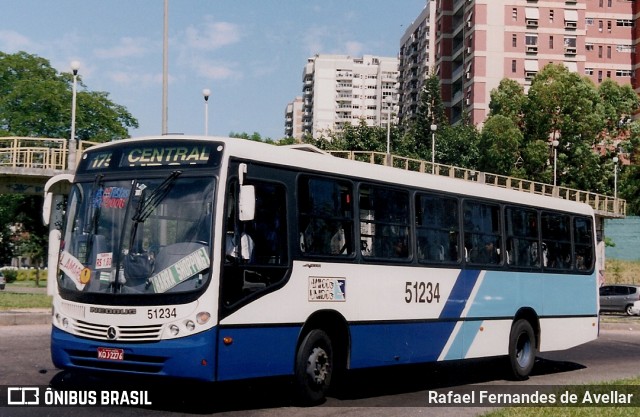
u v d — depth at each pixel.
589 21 102.06
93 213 10.55
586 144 72.00
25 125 63.12
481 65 91.25
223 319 9.89
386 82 187.50
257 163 10.70
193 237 9.96
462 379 15.77
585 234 18.80
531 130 73.00
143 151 10.62
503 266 15.75
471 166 72.06
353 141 68.56
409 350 13.16
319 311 11.39
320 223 11.62
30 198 60.06
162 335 9.73
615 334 30.39
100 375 10.15
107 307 9.98
